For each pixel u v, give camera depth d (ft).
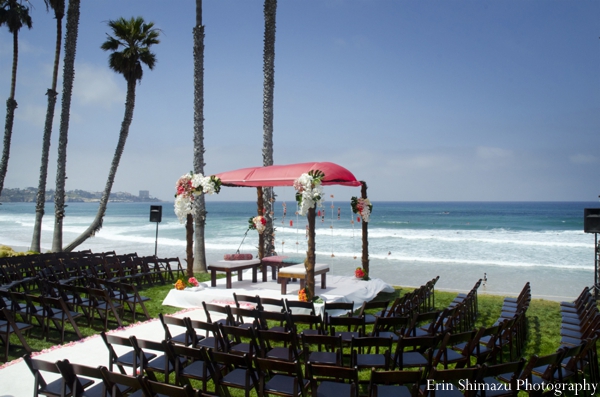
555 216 227.20
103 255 44.52
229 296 29.37
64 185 55.47
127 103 57.21
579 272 56.24
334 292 30.45
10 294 22.34
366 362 15.67
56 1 57.11
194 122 45.11
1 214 326.44
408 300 24.41
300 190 28.12
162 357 15.71
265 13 44.60
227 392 14.90
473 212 290.15
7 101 59.00
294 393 12.94
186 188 32.94
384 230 140.97
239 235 126.21
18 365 18.13
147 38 54.95
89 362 18.74
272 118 44.68
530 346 21.88
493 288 44.83
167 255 77.66
